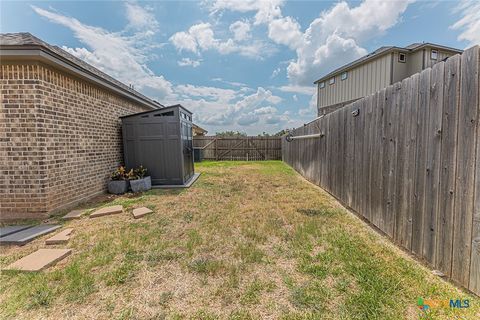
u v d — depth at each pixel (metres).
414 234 2.44
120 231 3.28
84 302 1.86
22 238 2.99
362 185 3.71
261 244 2.82
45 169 3.92
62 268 2.35
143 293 1.96
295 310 1.73
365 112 3.59
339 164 4.76
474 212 1.73
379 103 3.17
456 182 1.89
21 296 1.92
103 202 4.87
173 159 6.50
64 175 4.36
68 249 2.73
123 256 2.57
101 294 1.95
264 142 15.59
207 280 2.12
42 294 1.94
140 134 6.45
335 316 1.66
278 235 3.07
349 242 2.80
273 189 6.00
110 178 6.00
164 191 5.84
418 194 2.37
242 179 7.58
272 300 1.84
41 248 2.79
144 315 1.72
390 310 1.68
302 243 2.82
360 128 3.78
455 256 1.92
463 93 1.80
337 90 13.89
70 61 4.25
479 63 1.65
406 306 1.71
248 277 2.15
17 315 1.73
